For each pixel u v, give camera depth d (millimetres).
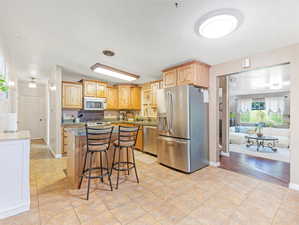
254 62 2734
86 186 2381
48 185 2391
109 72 3521
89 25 1912
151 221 1615
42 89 6527
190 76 3057
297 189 2268
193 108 3025
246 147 5277
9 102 3502
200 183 2520
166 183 2518
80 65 3613
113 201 1980
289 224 1581
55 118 3891
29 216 1663
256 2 1435
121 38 2221
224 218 1669
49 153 4262
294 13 1586
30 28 2018
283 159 3891
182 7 1526
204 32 1871
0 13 1694
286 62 2389
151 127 4230
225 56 2838
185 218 1667
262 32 1975
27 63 3541
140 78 4840
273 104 7148
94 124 4785
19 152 1732
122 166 2879
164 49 2559
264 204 1930
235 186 2416
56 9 1621
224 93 4289
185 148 2949
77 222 1583
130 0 1444
